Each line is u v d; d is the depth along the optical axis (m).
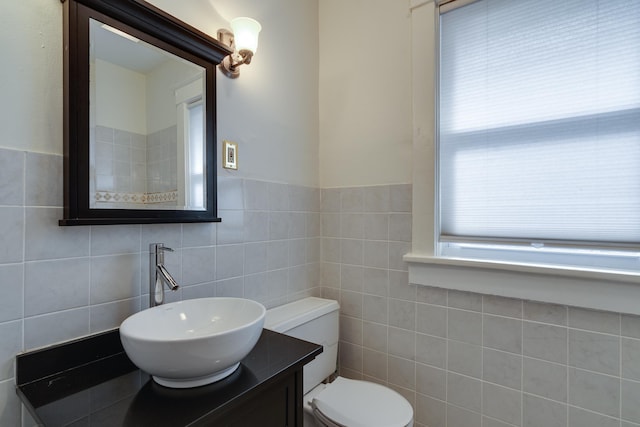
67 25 0.82
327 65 1.77
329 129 1.76
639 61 1.06
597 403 1.10
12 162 0.75
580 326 1.13
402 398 1.24
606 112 1.11
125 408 0.66
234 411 0.71
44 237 0.80
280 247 1.52
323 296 1.77
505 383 1.26
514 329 1.24
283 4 1.56
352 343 1.67
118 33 0.92
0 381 0.73
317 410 1.20
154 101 1.01
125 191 0.94
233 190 1.30
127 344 0.69
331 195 1.75
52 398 0.70
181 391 0.72
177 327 0.93
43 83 0.80
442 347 1.40
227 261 1.27
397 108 1.53
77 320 0.86
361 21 1.65
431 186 1.42
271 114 1.49
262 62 1.44
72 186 0.82
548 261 1.23
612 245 1.09
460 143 1.39
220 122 1.25
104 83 0.89
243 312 0.97
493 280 1.27
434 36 1.41
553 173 1.20
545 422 1.19
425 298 1.45
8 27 0.75
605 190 1.11
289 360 0.87
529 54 1.24
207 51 1.13
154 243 1.00
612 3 1.10
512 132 1.28
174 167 1.06
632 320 1.05
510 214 1.28
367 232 1.62
